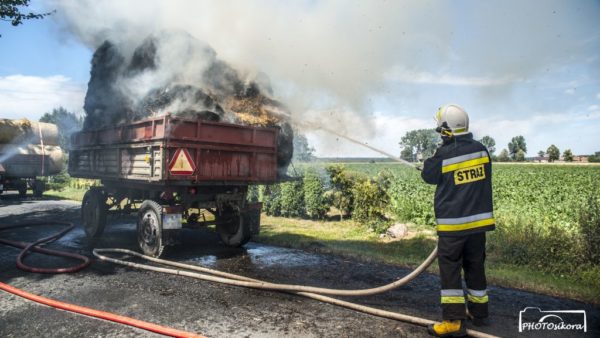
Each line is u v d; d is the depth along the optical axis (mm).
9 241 7438
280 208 12055
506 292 4945
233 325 3762
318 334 3600
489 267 6176
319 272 5699
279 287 4664
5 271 5574
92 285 4945
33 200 15773
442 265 3701
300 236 8469
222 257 6566
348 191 10820
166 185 6129
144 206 6465
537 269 6027
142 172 6238
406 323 3902
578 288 5016
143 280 5168
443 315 3635
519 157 98812
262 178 6848
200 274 5297
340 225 10297
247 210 7066
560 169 51125
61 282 5059
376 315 4066
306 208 11227
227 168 6391
